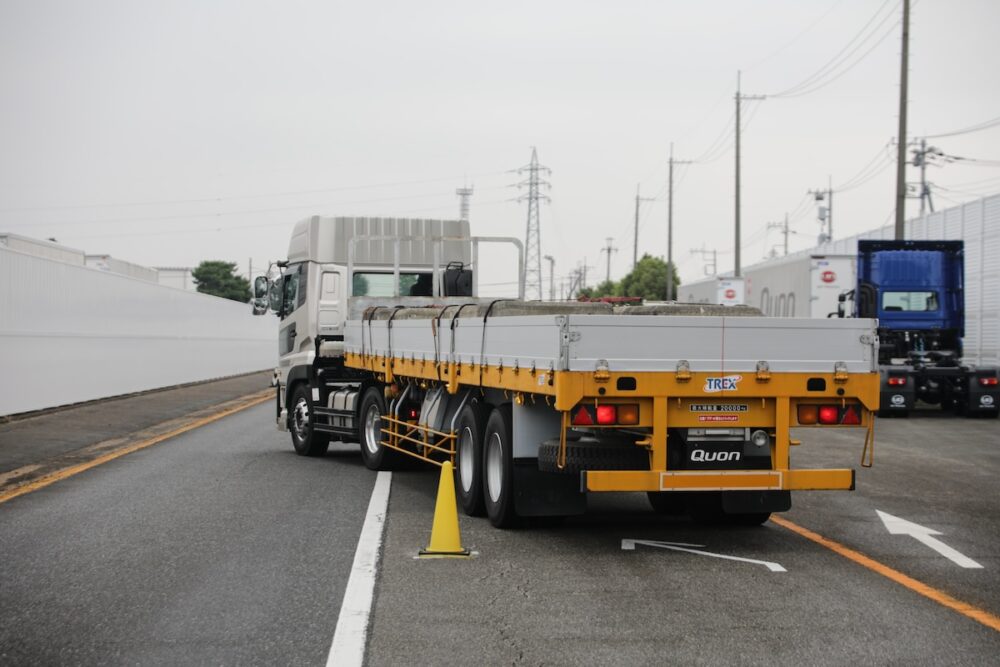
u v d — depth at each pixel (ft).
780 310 110.22
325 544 30.96
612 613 23.24
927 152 196.34
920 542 31.99
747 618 22.84
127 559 28.86
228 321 157.79
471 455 36.81
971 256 105.50
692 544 31.60
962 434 69.72
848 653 20.29
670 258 254.27
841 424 30.04
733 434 29.48
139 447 59.67
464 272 56.65
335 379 55.31
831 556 29.81
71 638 21.31
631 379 28.37
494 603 24.11
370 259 56.65
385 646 20.70
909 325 88.22
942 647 20.70
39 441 58.80
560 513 32.73
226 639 21.20
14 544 30.96
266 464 51.80
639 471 28.71
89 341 87.61
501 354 32.35
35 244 128.88
